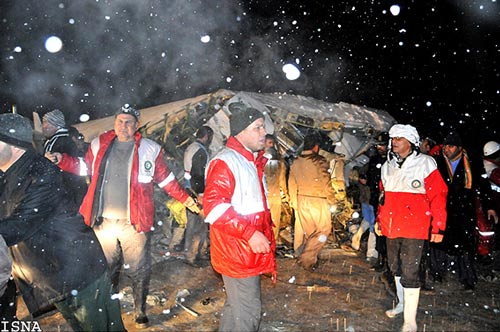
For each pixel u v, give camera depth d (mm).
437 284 5617
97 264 2896
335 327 4332
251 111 3080
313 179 6039
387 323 4434
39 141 4699
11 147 2627
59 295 2752
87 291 2822
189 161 5965
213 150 7473
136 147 4043
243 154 3068
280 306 4848
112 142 4066
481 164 5641
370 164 6484
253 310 3023
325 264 6445
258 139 3086
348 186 8836
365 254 6988
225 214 2848
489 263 6277
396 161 4168
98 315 2883
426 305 4918
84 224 2893
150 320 4375
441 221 3998
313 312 4691
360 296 5160
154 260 6320
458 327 4367
